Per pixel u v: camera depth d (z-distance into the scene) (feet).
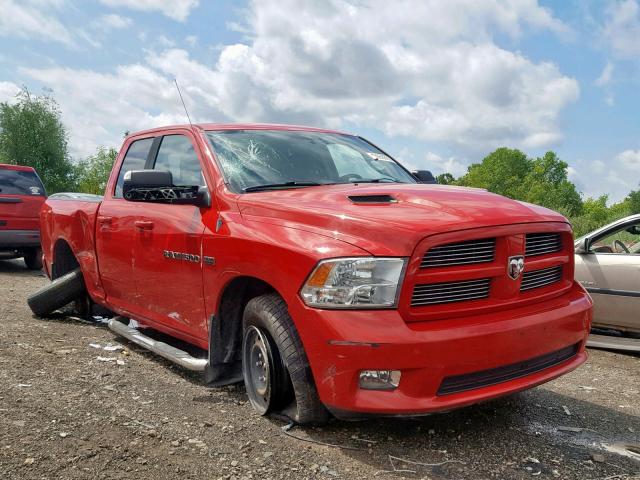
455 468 10.37
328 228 10.91
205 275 13.34
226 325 13.46
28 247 37.17
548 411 13.57
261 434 11.44
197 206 14.03
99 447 10.51
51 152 134.10
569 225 12.71
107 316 22.03
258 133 15.87
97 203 19.10
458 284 10.66
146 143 17.80
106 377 14.65
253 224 12.23
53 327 20.10
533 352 11.01
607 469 10.57
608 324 20.93
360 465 10.34
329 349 10.12
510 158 410.31
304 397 11.10
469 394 10.34
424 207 11.24
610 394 15.39
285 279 10.93
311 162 15.31
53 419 11.61
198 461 10.23
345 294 10.15
